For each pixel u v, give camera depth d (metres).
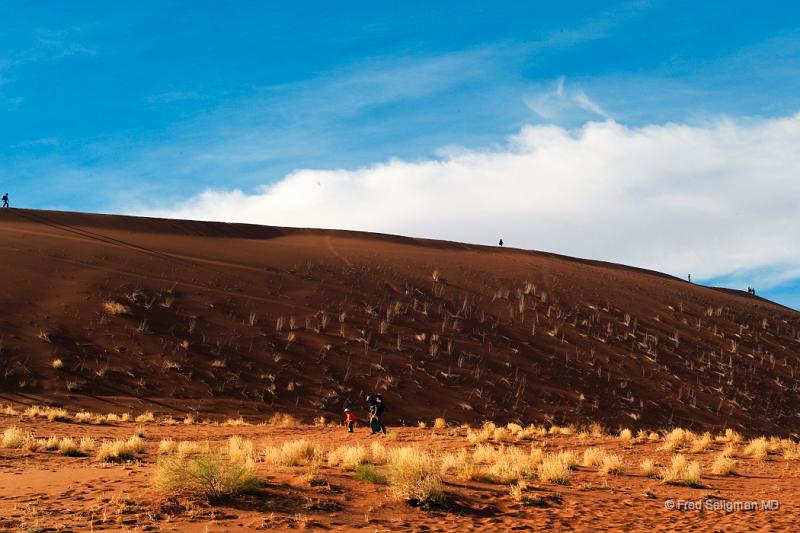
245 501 11.23
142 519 9.86
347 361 46.25
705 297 92.25
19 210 76.56
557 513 12.17
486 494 13.21
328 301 58.75
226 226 92.44
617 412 47.47
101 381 35.91
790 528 11.49
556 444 24.42
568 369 54.06
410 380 45.31
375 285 67.38
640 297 83.12
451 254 93.81
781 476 18.22
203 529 9.60
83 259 55.22
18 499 10.81
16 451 17.23
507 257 98.88
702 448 24.53
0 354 35.75
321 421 35.34
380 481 13.55
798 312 109.69
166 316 46.69
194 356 41.62
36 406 30.58
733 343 71.12
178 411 34.06
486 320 62.72
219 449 18.30
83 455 17.45
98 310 44.69
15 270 48.97
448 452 20.52
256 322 49.72
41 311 42.69
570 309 71.56
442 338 55.38
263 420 34.69
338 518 10.77
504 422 41.62
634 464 19.86
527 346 57.69
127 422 29.66
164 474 11.64
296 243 89.75
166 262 60.19
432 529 10.55
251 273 62.62
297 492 12.06
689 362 62.00
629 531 11.07
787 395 59.78
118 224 80.44
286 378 41.72
